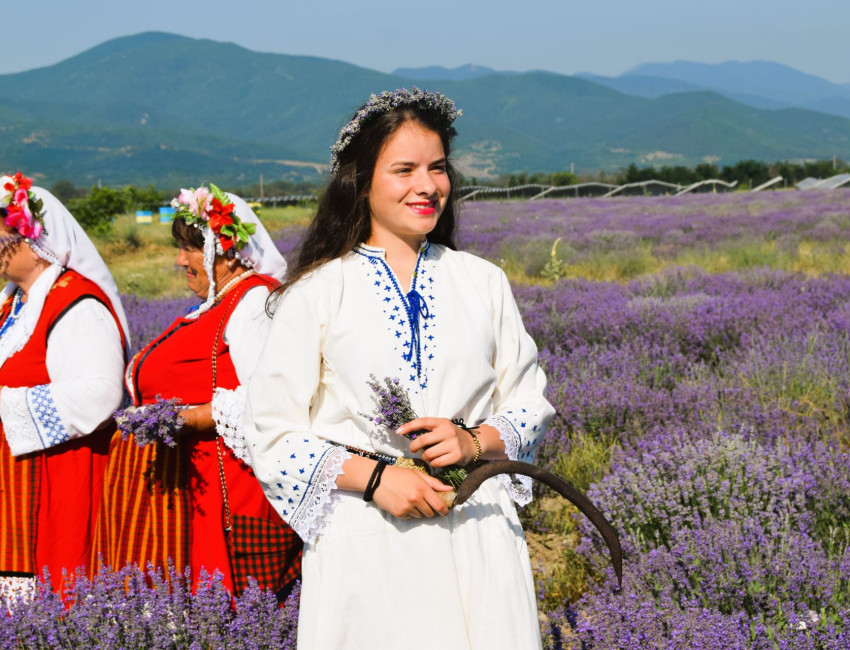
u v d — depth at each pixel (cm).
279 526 300
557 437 531
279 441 206
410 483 195
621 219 2788
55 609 293
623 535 387
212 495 307
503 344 229
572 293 1041
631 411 552
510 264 1664
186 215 323
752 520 362
